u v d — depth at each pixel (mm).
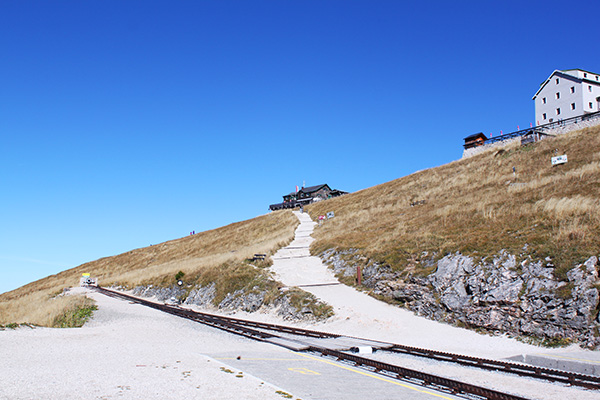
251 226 76562
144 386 10156
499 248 25781
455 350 18406
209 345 17594
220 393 9867
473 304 23312
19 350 14578
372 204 60688
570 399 10656
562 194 31688
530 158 50594
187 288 38844
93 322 24266
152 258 75375
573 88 71062
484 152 63594
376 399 10102
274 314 29109
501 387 11914
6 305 41438
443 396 10656
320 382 11633
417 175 69000
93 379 10648
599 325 18359
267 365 13602
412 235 34312
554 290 20938
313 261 39656
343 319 25328
